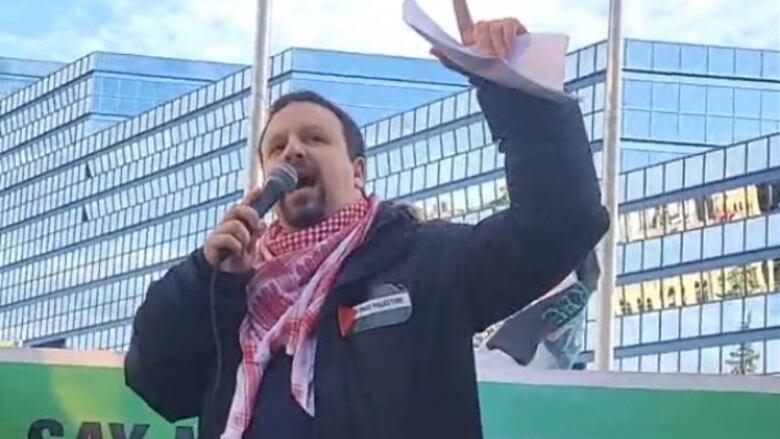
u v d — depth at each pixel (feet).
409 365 6.45
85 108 134.92
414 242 6.82
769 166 90.02
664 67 108.68
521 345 16.44
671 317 88.99
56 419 14.52
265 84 21.84
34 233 136.15
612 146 21.99
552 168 6.56
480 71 6.48
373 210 6.92
